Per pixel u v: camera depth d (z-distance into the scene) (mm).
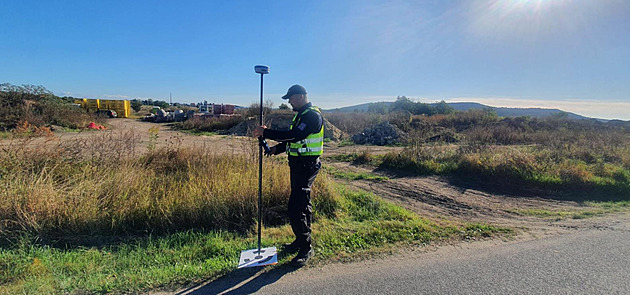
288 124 24266
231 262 3105
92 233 3771
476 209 5965
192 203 4312
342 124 26547
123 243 3631
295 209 3180
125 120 37594
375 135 19234
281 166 6012
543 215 5543
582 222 5012
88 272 2904
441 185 7996
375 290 2645
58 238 3629
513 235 4223
